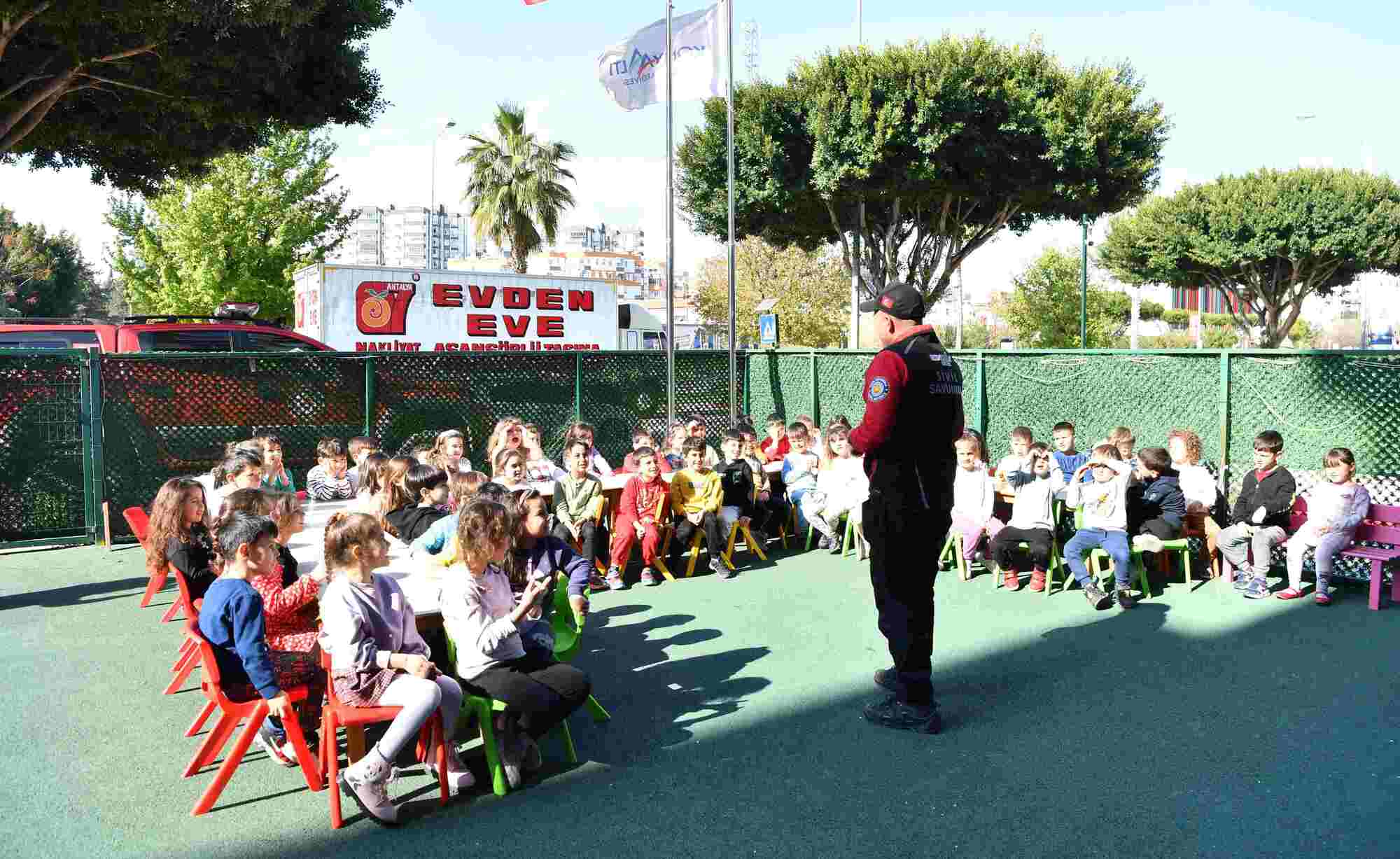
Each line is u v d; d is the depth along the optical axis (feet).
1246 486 24.41
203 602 13.23
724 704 16.80
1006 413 33.24
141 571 27.66
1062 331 142.61
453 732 13.60
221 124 40.47
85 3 30.17
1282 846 11.67
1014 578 25.08
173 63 33.71
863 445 15.48
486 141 115.75
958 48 58.85
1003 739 15.08
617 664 19.17
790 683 17.84
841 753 14.62
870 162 59.26
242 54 35.91
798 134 62.80
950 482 15.65
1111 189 64.08
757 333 128.88
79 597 24.52
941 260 69.00
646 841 11.94
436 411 39.19
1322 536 22.95
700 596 24.80
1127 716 15.98
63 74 33.78
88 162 43.93
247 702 13.26
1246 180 107.76
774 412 45.29
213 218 83.56
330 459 27.12
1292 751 14.46
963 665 18.85
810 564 28.58
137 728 15.70
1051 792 13.19
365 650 12.61
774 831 12.18
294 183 86.63
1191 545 27.35
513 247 115.65
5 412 30.60
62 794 13.28
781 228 70.64
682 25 41.47
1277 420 25.64
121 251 92.07
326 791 13.47
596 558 26.04
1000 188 62.95
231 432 34.60
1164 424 28.12
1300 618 21.86
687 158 66.59
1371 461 24.11
